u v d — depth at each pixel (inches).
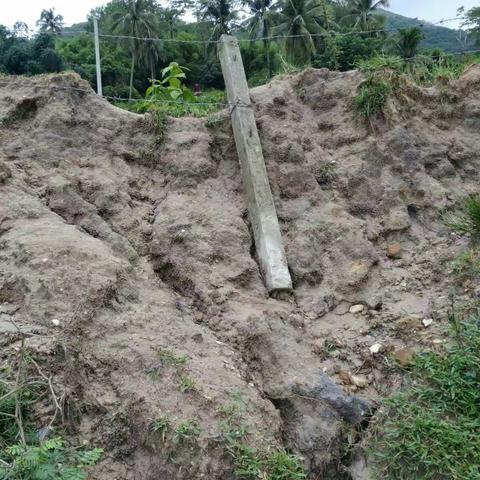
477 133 239.6
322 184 220.1
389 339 173.5
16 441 123.3
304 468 138.2
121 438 130.7
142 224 193.3
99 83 327.3
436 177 223.6
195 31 1369.3
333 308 185.6
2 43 698.2
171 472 123.9
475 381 146.9
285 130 222.7
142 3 1168.2
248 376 153.6
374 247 203.2
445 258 191.0
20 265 156.3
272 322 166.9
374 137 227.0
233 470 124.6
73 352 138.9
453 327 161.2
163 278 182.5
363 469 141.5
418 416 140.9
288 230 202.2
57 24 1201.4
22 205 177.2
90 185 195.2
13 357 134.9
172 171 209.3
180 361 141.2
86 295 149.6
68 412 131.2
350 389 159.8
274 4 1217.4
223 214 198.5
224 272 181.6
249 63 1021.8
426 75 260.8
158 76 1095.6
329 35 366.0
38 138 202.8
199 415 131.3
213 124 223.3
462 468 127.6
